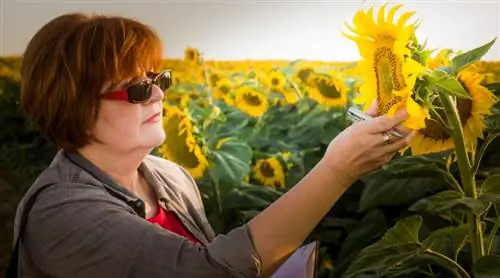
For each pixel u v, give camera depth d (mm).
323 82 2469
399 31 1195
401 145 1187
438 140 1423
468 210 1426
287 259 1317
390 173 1549
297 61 2828
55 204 1265
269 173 2408
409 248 1475
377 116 1249
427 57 1292
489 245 1566
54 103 1324
